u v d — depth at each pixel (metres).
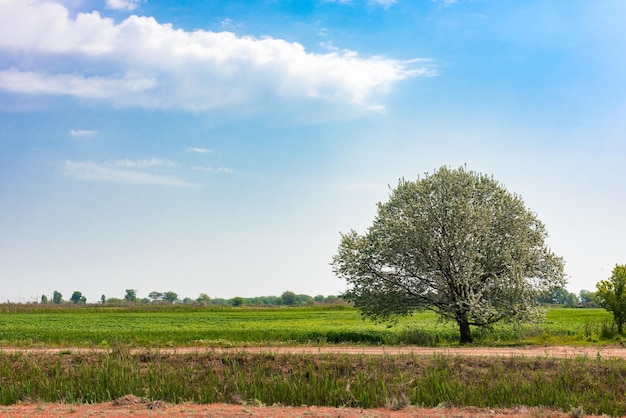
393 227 45.75
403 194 47.31
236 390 24.72
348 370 27.77
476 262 44.78
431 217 45.41
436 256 45.41
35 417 20.22
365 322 69.00
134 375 26.28
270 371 28.12
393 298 46.19
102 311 108.31
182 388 24.91
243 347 37.56
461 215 44.62
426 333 43.78
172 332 48.91
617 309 46.66
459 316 45.28
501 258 44.81
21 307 107.88
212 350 32.62
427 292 46.16
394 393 24.22
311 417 20.02
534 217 47.22
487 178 47.69
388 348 37.97
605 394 23.22
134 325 63.00
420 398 23.56
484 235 45.00
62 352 32.22
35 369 27.98
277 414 20.42
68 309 108.19
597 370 26.64
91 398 24.22
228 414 20.36
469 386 23.92
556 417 20.59
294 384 24.50
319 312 104.81
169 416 20.11
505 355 32.91
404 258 45.84
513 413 21.20
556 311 106.12
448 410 21.64
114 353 30.48
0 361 29.75
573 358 30.42
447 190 46.16
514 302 43.97
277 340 43.81
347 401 23.66
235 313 100.50
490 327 45.84
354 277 47.44
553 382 24.53
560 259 45.66
